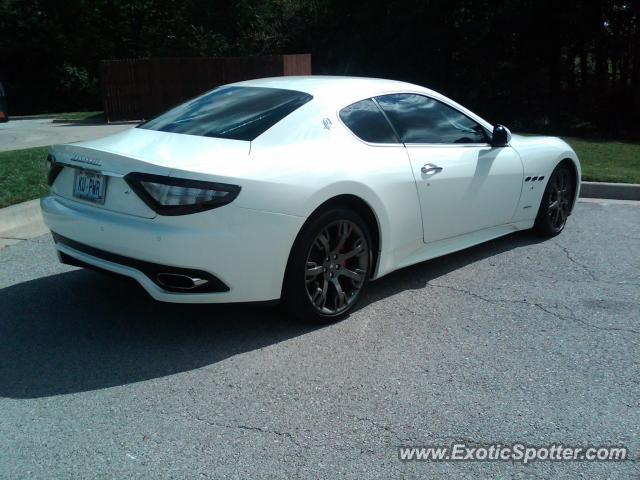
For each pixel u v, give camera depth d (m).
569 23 16.98
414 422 3.14
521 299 4.71
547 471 2.80
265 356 3.80
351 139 4.32
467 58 19.64
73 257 4.05
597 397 3.39
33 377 3.56
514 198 5.57
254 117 4.16
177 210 3.51
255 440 2.99
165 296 3.68
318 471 2.78
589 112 17.55
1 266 5.36
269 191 3.70
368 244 4.35
